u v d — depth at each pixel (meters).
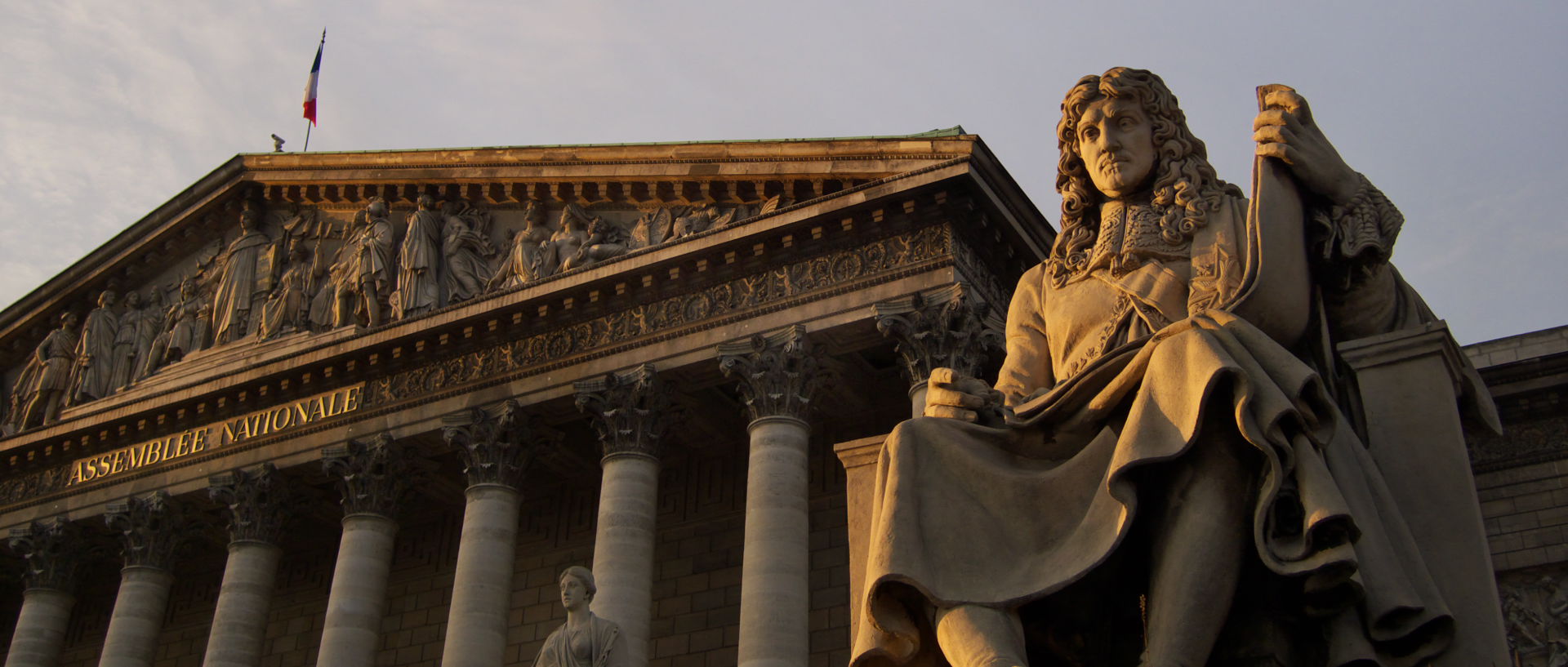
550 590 44.25
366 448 41.25
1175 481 4.18
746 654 31.72
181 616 52.03
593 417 38.19
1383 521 4.28
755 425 35.03
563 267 40.75
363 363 42.81
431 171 44.78
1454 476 4.57
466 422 39.47
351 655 38.44
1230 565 4.02
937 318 33.94
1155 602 4.11
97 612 53.84
